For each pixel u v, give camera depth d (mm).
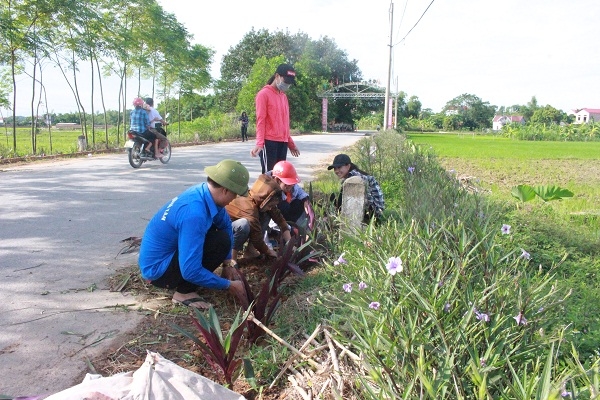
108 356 3041
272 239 5250
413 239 3361
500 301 2605
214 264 3803
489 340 2379
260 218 4812
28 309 3674
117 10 18781
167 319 3549
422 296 2621
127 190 8766
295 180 4863
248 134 33062
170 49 21625
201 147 21469
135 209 7188
